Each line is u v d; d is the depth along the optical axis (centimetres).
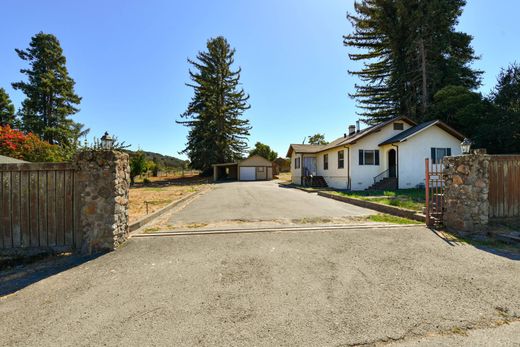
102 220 437
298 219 701
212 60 3606
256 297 280
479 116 1482
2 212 431
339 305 262
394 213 749
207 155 3519
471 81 1998
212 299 277
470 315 243
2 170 431
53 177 446
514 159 581
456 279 320
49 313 254
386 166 1666
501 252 417
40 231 440
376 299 274
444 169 581
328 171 1998
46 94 2919
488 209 559
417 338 212
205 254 415
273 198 1243
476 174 525
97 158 439
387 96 2444
